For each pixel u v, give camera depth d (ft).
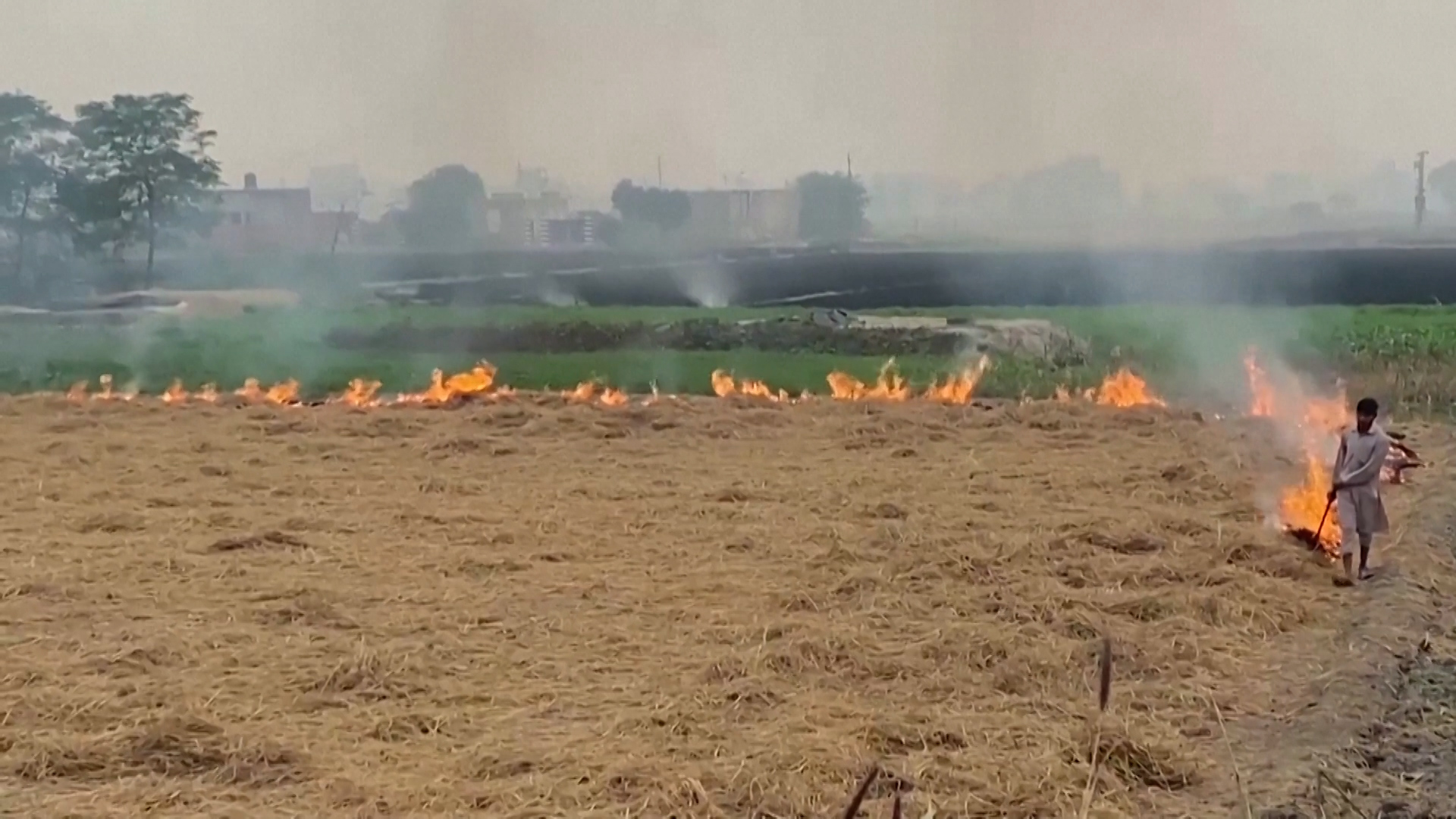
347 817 22.74
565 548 41.39
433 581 37.91
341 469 54.39
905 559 38.40
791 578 37.83
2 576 37.63
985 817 23.17
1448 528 44.06
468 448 58.29
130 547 41.47
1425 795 24.36
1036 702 28.58
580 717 27.78
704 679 29.55
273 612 34.45
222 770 24.73
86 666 30.07
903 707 28.17
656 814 22.88
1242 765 25.61
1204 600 34.94
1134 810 23.67
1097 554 39.86
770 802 23.18
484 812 23.04
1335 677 29.73
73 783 24.43
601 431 62.18
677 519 45.50
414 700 28.71
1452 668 31.24
